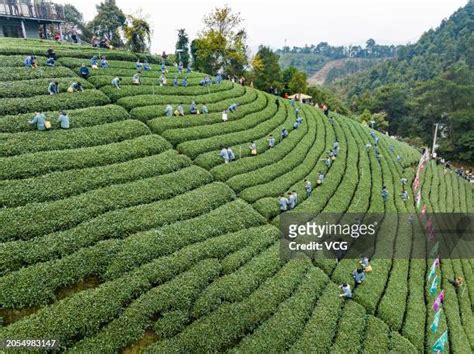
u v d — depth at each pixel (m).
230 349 19.38
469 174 85.94
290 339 21.02
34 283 18.91
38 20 53.66
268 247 27.56
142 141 32.81
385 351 22.84
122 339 17.97
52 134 29.62
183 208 27.28
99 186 26.50
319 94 103.38
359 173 47.56
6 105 30.78
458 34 188.62
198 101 45.38
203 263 23.38
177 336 18.95
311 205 34.69
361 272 28.30
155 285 21.33
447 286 34.25
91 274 20.62
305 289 25.09
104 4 93.06
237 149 38.38
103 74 42.41
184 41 94.38
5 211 22.05
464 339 28.11
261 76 93.62
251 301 22.28
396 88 133.88
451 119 107.31
